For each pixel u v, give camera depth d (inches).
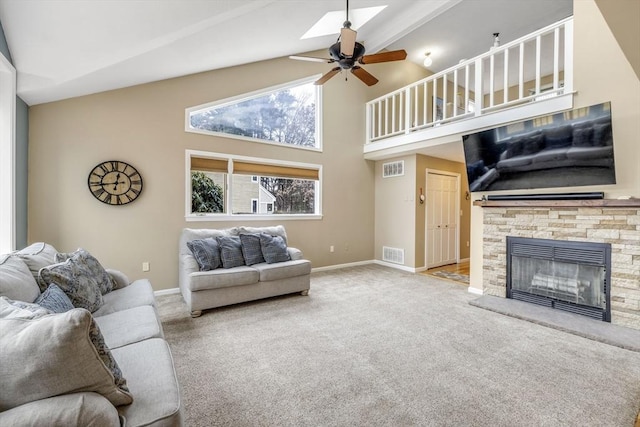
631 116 109.6
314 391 74.7
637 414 66.2
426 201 222.4
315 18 148.6
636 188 109.7
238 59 164.7
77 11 91.5
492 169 149.9
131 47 113.1
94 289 85.3
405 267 219.3
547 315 122.1
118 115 141.9
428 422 64.1
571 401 70.8
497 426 62.9
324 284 176.7
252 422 64.0
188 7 103.7
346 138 226.8
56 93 120.3
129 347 61.5
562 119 123.4
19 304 48.3
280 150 194.9
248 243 148.4
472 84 280.5
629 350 95.4
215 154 169.2
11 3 88.4
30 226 125.6
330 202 219.1
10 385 36.0
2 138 104.4
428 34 212.2
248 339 103.0
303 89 209.2
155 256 151.9
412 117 258.7
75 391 38.4
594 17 117.0
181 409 45.2
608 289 116.0
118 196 141.6
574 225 125.1
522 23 197.9
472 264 160.1
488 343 100.6
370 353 93.8
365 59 119.3
